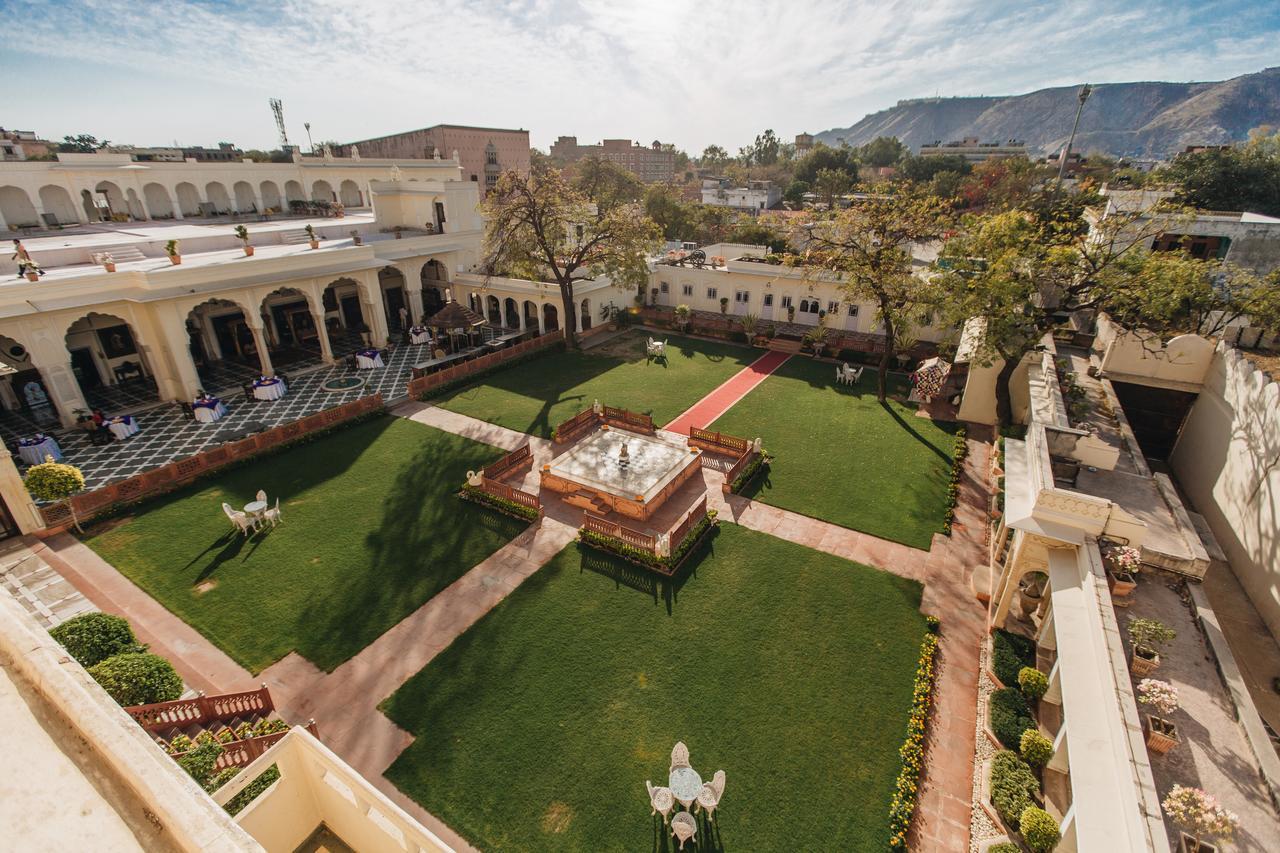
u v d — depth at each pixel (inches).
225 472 906.1
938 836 433.7
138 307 1080.2
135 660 503.5
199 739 464.8
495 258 1525.6
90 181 1675.7
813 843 427.5
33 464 914.7
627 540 731.4
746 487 874.1
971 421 1085.8
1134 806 299.1
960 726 515.8
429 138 3383.4
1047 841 397.1
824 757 487.2
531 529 783.1
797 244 1615.4
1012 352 909.2
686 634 610.5
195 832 91.3
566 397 1206.9
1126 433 697.6
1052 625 558.6
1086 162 3164.4
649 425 1045.8
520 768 478.6
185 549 736.3
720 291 1711.4
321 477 902.4
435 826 437.7
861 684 553.0
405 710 528.1
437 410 1148.5
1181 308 894.4
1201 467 764.0
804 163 4168.3
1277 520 563.8
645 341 1584.6
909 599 657.0
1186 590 477.4
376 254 1492.4
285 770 389.7
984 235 908.0
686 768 457.1
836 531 774.5
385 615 636.1
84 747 112.4
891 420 1097.4
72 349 1175.0
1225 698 393.4
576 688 549.3
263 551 733.9
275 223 1825.8
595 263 1450.5
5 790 103.1
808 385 1272.1
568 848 425.1
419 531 776.9
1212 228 999.6
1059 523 518.0
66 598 655.1
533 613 639.1
